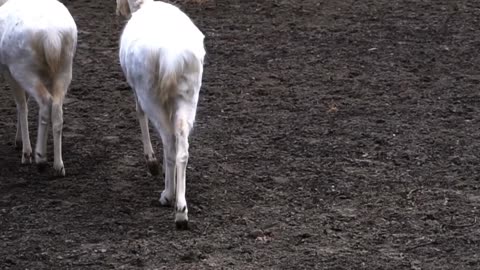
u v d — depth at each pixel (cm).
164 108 1055
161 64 1021
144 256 984
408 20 2047
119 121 1464
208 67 1730
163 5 1117
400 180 1204
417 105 1516
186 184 1192
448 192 1161
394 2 2206
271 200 1146
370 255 981
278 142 1357
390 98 1554
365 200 1141
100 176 1236
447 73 1688
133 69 1059
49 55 1169
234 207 1124
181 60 1017
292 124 1434
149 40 1036
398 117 1459
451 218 1080
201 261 968
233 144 1349
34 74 1196
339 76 1675
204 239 1027
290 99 1555
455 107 1505
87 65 1752
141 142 1370
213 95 1577
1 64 1238
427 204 1123
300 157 1296
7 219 1095
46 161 1246
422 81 1644
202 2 2192
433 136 1371
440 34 1934
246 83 1639
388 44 1864
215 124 1436
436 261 965
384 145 1336
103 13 2134
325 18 2075
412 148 1321
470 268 946
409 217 1085
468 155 1291
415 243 1012
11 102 1573
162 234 1044
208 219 1086
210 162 1276
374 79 1655
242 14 2114
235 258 975
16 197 1163
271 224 1070
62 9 1199
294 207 1123
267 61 1767
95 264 970
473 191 1166
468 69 1712
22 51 1179
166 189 1127
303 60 1770
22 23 1174
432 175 1222
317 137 1376
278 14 2108
